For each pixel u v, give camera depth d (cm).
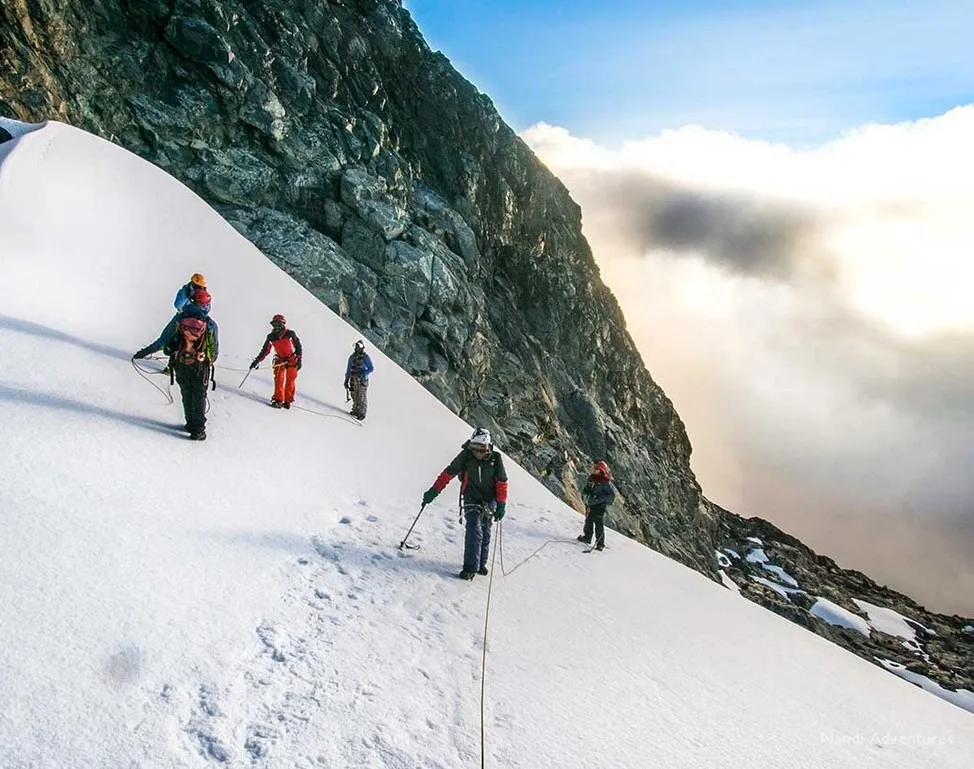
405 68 4209
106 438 735
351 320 2756
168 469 724
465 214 4112
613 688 578
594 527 1066
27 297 1049
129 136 2514
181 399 962
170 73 2694
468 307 3400
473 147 4403
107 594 466
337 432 1196
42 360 877
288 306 1861
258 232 2659
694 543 5241
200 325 834
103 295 1233
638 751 484
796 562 6494
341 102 3531
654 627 772
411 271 3094
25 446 640
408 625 582
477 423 3228
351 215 3072
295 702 428
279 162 2948
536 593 759
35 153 1514
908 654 4734
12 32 2172
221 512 675
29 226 1276
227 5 2986
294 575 606
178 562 545
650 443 5475
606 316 5388
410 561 734
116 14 2584
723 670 711
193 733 373
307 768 372
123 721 363
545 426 3712
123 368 981
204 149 2698
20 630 400
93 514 567
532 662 582
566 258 5134
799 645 929
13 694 352
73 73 2353
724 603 1016
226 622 489
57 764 321
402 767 395
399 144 3878
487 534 752
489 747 438
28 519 521
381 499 930
